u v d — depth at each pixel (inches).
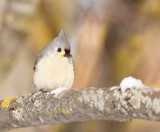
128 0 591.2
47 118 246.7
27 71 547.2
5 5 541.0
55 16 560.7
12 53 548.7
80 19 537.0
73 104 228.5
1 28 542.0
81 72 487.2
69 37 547.2
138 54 575.2
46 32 561.0
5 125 269.0
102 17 533.3
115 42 615.2
